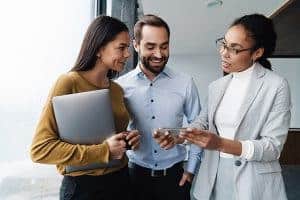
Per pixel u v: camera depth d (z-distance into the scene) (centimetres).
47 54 174
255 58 131
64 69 175
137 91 168
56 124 115
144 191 169
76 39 184
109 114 117
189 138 120
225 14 435
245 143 119
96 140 117
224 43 133
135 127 168
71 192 122
